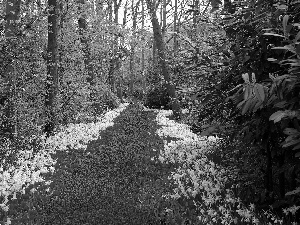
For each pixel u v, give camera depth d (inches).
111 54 1178.0
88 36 896.3
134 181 322.3
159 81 1174.3
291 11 167.3
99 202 273.9
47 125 581.6
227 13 200.1
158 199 265.0
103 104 1074.1
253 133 191.0
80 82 744.3
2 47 427.2
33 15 476.1
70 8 738.2
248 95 121.1
